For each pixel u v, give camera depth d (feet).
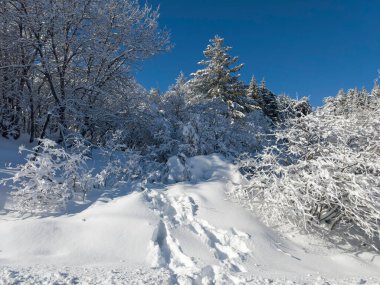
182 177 28.96
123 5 41.29
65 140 36.76
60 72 38.34
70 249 17.67
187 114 42.09
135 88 45.29
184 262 17.65
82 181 24.26
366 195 21.43
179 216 21.83
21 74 39.27
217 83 77.71
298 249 21.47
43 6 34.09
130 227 19.40
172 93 45.01
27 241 17.74
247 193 25.12
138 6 42.14
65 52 38.32
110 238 18.57
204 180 28.73
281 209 23.25
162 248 18.72
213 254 18.75
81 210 22.02
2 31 38.04
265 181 25.58
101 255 17.44
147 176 29.25
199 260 17.70
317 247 22.17
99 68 40.83
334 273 18.65
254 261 18.72
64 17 34.94
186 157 30.83
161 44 43.42
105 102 43.86
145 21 42.32
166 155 35.22
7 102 40.68
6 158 31.73
